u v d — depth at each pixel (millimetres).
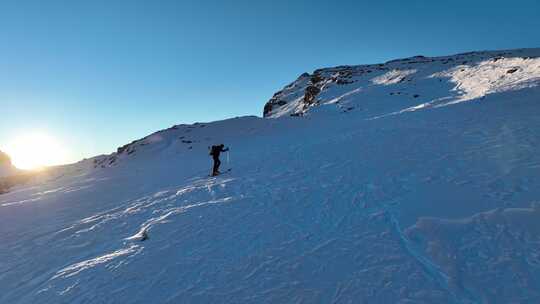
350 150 17719
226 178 17609
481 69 40375
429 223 7430
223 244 8320
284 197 11594
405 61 84688
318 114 46938
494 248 6121
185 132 51188
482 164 10836
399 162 13250
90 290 7094
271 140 34469
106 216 14547
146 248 8930
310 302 5430
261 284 6168
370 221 8242
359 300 5281
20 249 11930
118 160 47875
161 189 19969
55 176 53688
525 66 31328
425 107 29453
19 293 7961
